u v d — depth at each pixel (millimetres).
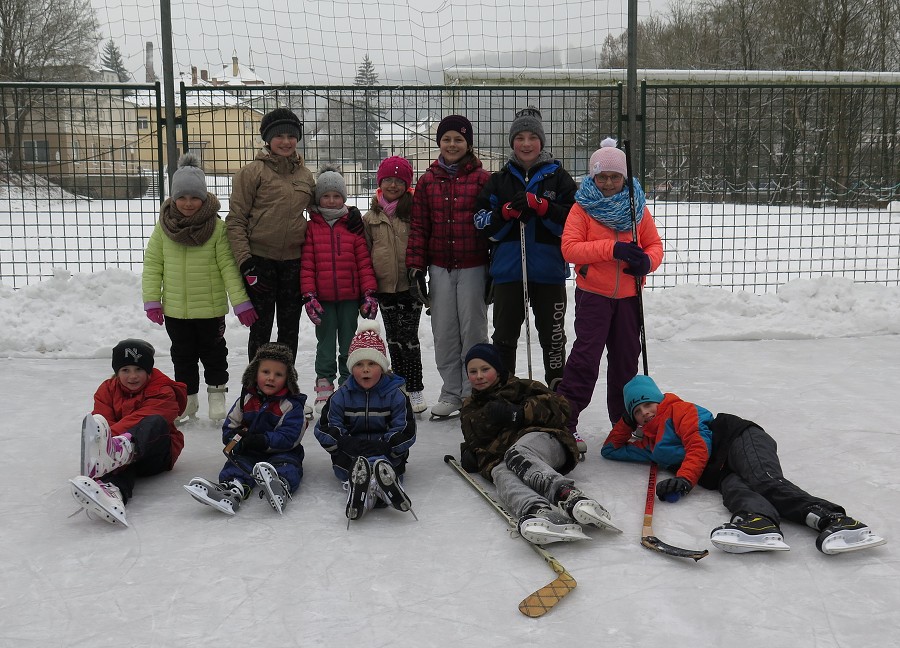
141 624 2545
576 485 3789
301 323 7438
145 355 3922
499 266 4680
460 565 2953
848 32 23734
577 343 4309
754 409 5047
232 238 4832
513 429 3805
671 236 13305
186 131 7293
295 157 5078
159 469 3979
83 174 8906
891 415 4840
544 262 4582
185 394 4133
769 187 9711
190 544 3172
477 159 5016
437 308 5027
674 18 24375
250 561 3006
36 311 7277
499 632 2465
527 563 2963
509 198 4562
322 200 5090
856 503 3479
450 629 2486
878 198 10141
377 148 7730
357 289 5113
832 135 9883
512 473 3568
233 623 2543
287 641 2430
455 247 4914
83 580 2861
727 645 2377
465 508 3543
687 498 3590
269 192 4945
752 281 10383
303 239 5105
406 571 2906
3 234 12266
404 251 5156
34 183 8133
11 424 4902
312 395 5633
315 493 3764
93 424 3369
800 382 5750
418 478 3969
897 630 2445
